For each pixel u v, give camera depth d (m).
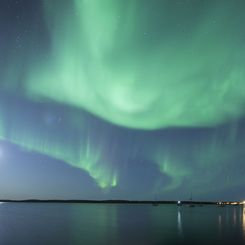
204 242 38.03
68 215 107.56
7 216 96.88
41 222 70.94
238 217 93.75
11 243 35.97
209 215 107.88
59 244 35.47
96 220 80.88
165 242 38.00
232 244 36.34
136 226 61.53
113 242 37.78
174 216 101.69
